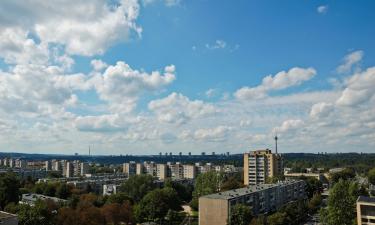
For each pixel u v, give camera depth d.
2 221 154.25
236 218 189.88
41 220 190.12
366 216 191.75
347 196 199.50
